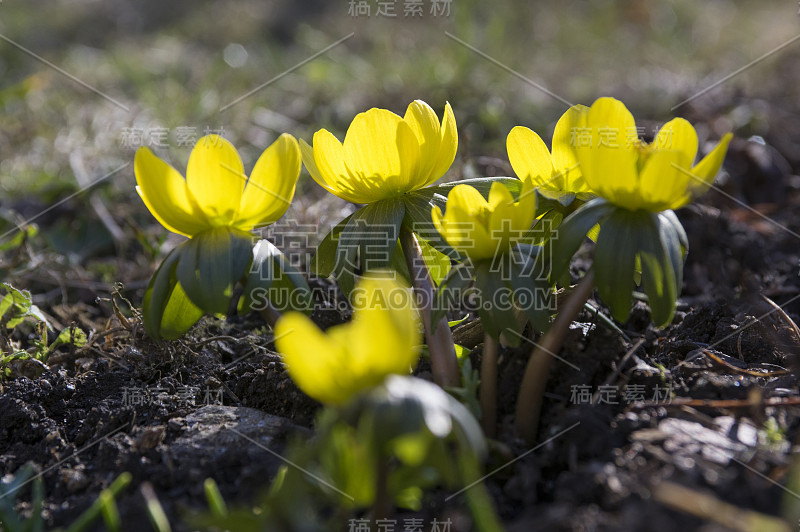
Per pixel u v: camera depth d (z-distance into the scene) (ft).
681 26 3.63
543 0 3.89
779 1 4.01
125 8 4.34
